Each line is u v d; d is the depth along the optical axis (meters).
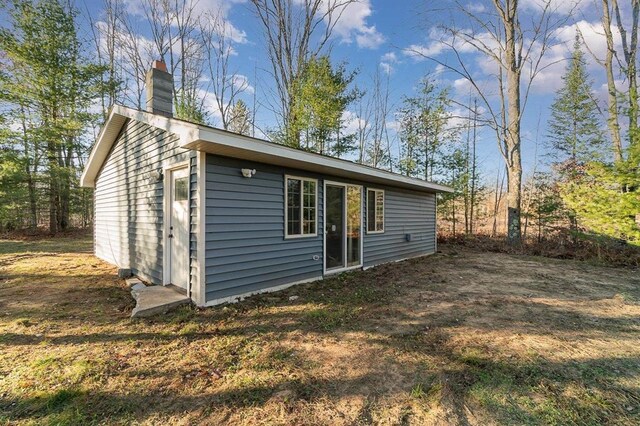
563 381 2.52
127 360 2.85
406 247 9.34
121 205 7.14
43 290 5.29
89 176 9.27
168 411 2.14
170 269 5.23
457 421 2.04
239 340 3.30
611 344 3.22
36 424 1.99
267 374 2.62
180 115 14.60
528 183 14.36
